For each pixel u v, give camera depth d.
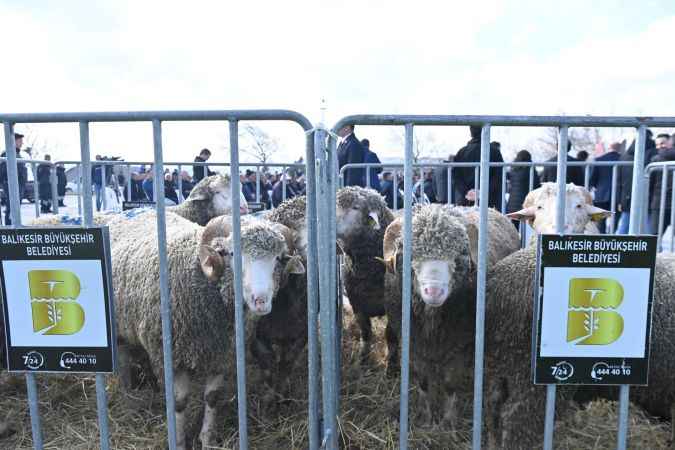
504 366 2.96
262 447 3.55
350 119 2.40
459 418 3.89
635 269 2.25
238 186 2.38
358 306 5.04
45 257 2.38
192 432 3.65
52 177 7.61
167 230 4.04
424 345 3.40
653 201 8.09
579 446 3.50
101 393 2.51
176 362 3.35
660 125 2.29
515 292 2.90
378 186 8.71
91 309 2.41
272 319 4.08
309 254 2.47
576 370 2.33
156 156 2.37
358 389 4.27
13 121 2.37
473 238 3.21
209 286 3.30
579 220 4.63
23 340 2.46
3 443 3.61
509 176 9.71
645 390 2.97
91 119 2.34
